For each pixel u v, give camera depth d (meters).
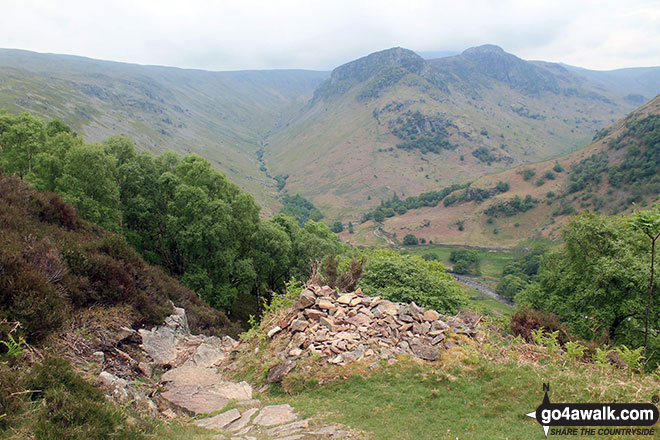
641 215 10.02
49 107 164.12
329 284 14.31
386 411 6.82
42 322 7.62
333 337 9.30
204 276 25.11
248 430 6.45
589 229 18.38
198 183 27.98
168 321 12.36
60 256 10.23
